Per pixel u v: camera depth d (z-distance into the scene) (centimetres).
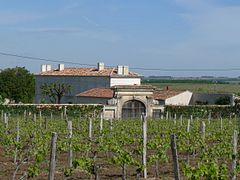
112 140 2070
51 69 8194
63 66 8000
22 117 4759
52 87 7688
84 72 7550
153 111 5650
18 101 8206
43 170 1759
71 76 7644
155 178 1709
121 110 5547
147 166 1870
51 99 7762
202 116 5722
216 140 2597
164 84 17800
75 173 1738
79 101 6900
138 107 5619
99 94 6594
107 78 7194
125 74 7288
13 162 1994
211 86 15638
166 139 2231
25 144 2189
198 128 3259
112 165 1916
